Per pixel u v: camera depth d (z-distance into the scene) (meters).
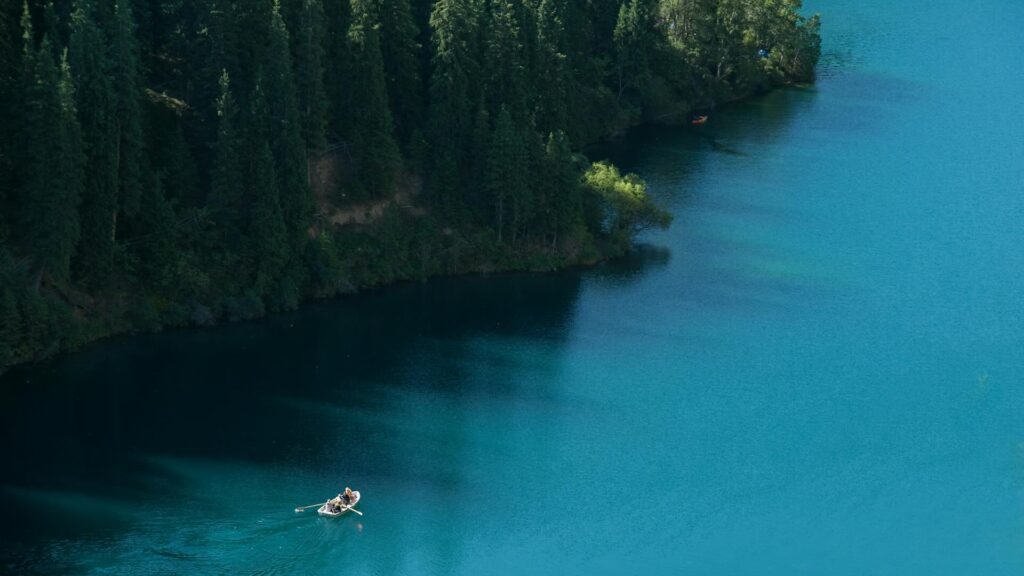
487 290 131.00
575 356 119.56
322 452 103.12
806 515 97.69
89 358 113.31
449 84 134.75
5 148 114.06
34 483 97.62
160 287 118.38
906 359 120.31
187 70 128.00
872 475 102.62
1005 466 103.88
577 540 94.38
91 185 112.69
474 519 96.12
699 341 122.69
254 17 127.31
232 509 95.31
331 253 126.56
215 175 120.75
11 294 109.19
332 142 133.00
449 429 107.06
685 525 96.31
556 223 135.12
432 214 134.00
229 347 118.00
